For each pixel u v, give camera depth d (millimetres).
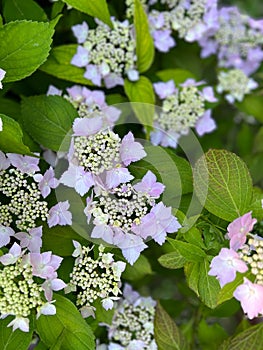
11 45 841
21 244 820
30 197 833
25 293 784
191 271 830
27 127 907
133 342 959
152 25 1071
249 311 760
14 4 937
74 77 986
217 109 1282
